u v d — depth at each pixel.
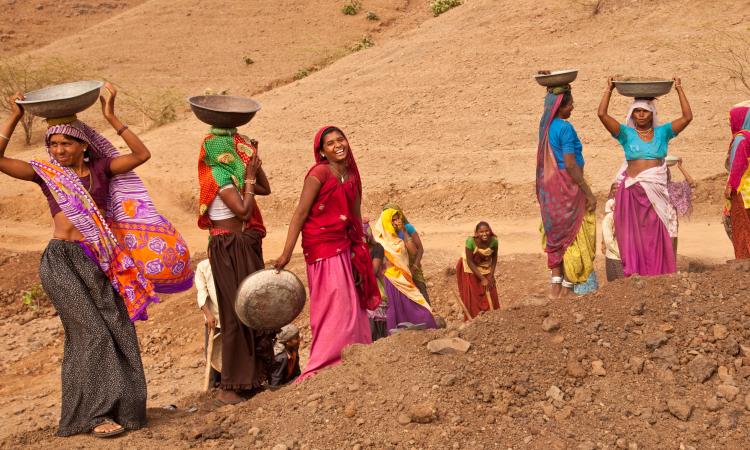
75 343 5.65
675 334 5.45
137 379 5.70
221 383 6.23
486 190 17.17
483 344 5.58
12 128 5.63
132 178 5.91
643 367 5.26
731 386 4.97
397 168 19.17
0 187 20.88
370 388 5.43
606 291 5.98
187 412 6.23
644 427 4.82
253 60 39.56
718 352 5.27
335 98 25.25
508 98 22.48
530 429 4.89
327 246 6.16
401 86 24.92
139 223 5.88
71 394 5.60
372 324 9.05
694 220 14.70
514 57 24.95
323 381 5.64
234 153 6.12
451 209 17.03
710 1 24.64
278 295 5.85
